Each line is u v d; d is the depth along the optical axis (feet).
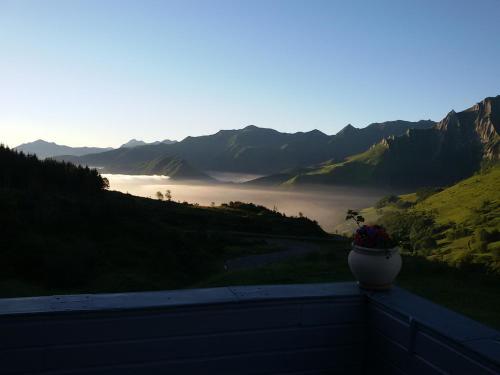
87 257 128.26
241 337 8.43
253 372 8.51
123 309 7.72
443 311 8.30
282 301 8.64
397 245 9.53
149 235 169.58
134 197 374.02
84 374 7.60
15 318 7.22
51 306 7.72
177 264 149.89
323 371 8.98
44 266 116.98
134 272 132.05
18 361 7.27
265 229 296.92
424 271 36.63
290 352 8.73
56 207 169.89
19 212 155.22
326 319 9.00
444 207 548.72
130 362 7.82
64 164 346.13
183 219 290.56
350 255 9.76
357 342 9.21
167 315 8.00
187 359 8.13
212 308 8.24
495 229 339.77
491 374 6.31
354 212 10.21
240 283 36.83
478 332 7.23
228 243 212.64
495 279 31.94
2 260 116.67
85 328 7.59
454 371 6.97
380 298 9.04
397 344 8.35
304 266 42.14
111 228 168.04
